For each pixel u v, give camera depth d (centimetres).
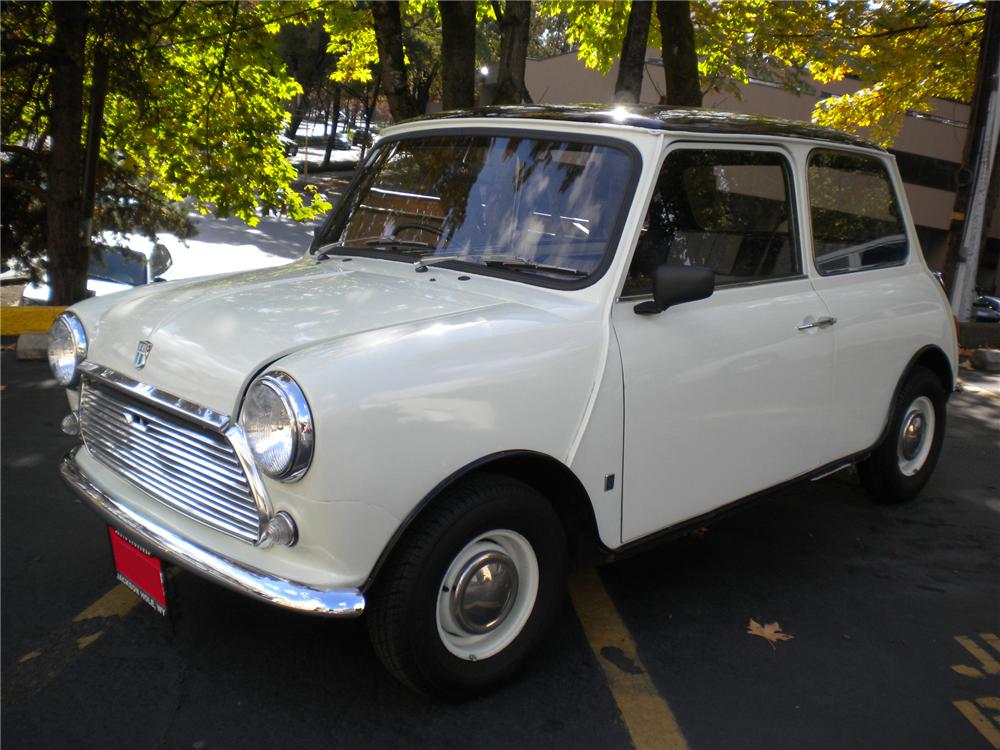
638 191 325
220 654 329
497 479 288
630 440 321
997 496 551
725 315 357
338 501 253
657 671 333
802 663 345
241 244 2631
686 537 464
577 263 327
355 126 8119
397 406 259
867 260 454
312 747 279
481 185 363
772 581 416
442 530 273
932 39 1339
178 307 321
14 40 1066
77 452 350
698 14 1232
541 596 309
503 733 291
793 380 388
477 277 340
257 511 262
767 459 386
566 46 3525
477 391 276
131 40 1085
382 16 870
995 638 373
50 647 330
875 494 512
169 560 281
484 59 2986
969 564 447
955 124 3136
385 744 282
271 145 1405
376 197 404
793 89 1328
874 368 443
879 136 1714
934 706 321
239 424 263
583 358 304
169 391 286
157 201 1439
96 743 276
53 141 1103
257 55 1245
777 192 389
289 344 276
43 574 387
